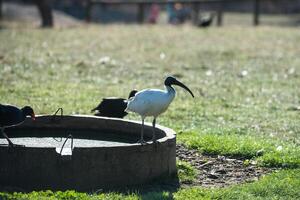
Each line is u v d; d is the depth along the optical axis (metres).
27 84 21.12
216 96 20.27
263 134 15.14
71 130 12.94
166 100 11.25
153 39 33.47
